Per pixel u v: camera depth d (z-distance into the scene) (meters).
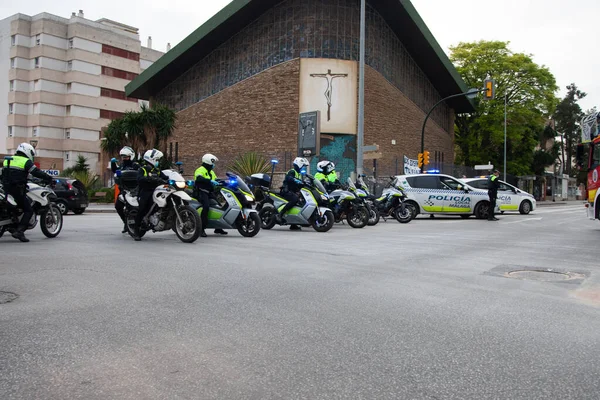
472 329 4.04
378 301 4.93
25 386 2.87
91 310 4.46
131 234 10.02
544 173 67.88
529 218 19.62
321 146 31.02
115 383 2.93
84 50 64.75
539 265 7.23
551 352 3.53
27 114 64.12
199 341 3.68
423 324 4.16
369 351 3.51
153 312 4.43
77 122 64.19
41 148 62.78
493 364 3.29
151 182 9.51
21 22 63.59
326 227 12.35
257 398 2.75
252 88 32.78
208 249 8.54
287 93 31.44
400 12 32.56
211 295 5.09
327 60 31.02
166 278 5.91
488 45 46.09
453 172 38.00
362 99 22.30
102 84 66.44
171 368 3.16
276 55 32.00
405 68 37.56
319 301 4.90
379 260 7.57
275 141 31.66
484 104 47.16
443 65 38.25
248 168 27.47
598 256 8.29
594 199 13.72
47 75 63.16
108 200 31.06
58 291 5.18
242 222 10.82
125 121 31.05
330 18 31.30
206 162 10.59
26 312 4.37
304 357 3.38
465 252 8.66
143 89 38.34
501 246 9.66
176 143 33.09
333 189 14.35
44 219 10.06
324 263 7.20
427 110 41.66
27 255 7.61
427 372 3.14
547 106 45.22
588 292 5.41
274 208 12.73
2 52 65.25
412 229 13.64
